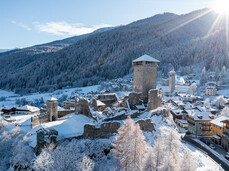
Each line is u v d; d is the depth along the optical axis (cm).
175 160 2912
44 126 4188
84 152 3488
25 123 5741
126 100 5647
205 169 3894
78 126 4384
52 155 3294
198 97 13138
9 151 4288
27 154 3738
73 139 3841
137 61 5788
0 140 4466
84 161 3061
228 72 18775
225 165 4706
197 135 7206
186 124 7950
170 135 2966
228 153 5509
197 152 5094
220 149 5856
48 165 3145
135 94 5600
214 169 3972
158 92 5531
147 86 5834
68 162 3136
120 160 3055
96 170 3284
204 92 15762
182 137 6944
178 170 2744
